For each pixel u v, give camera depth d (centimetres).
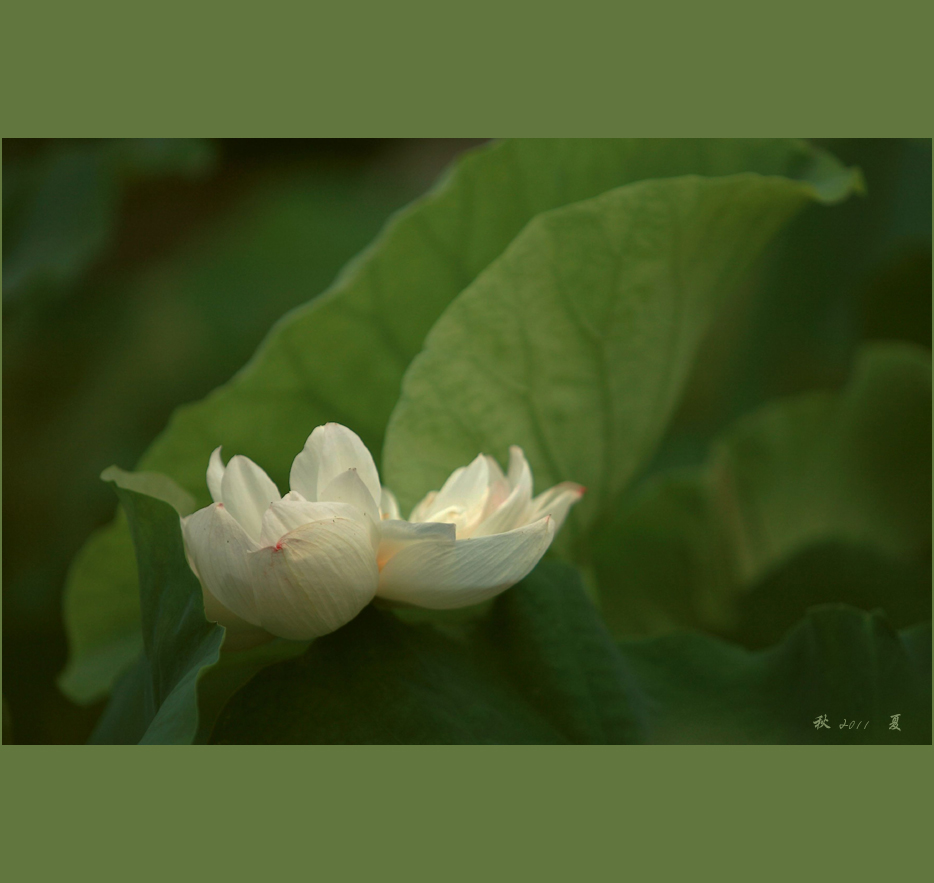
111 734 280
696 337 292
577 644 274
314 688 268
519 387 280
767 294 397
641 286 280
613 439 287
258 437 294
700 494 351
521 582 276
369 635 270
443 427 279
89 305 516
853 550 319
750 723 277
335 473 266
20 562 448
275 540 262
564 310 279
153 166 382
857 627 278
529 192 291
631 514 350
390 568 266
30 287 361
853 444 355
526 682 272
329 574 263
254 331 502
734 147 293
